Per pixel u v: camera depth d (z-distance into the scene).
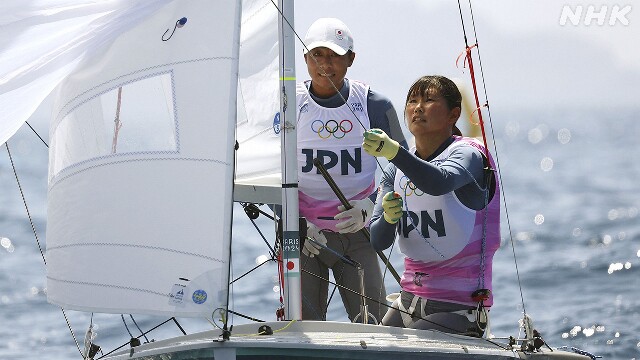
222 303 16.72
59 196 18.14
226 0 17.53
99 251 17.53
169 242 17.11
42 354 32.28
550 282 39.56
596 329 32.53
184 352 16.78
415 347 16.92
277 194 20.39
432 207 18.58
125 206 17.48
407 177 18.30
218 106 17.22
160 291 17.05
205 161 17.14
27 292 41.28
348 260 20.67
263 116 20.45
